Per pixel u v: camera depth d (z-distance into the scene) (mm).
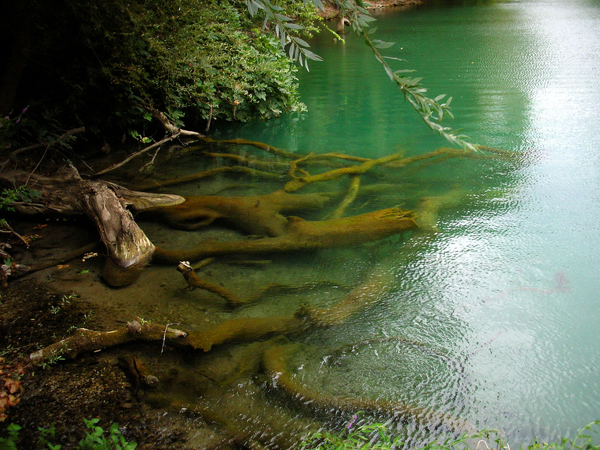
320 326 4121
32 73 7699
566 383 3449
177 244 5566
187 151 8625
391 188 6805
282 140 9219
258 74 10016
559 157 7543
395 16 25891
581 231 5406
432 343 3889
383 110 10750
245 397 3402
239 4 9914
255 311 4355
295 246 5336
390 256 5129
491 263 4910
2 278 4680
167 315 4289
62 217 6074
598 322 4039
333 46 18531
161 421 3189
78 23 7520
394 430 3098
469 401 3316
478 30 20641
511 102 10570
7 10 6668
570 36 18469
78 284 4746
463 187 6699
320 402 3326
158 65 8273
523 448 2932
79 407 3297
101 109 8344
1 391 3367
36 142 7477
